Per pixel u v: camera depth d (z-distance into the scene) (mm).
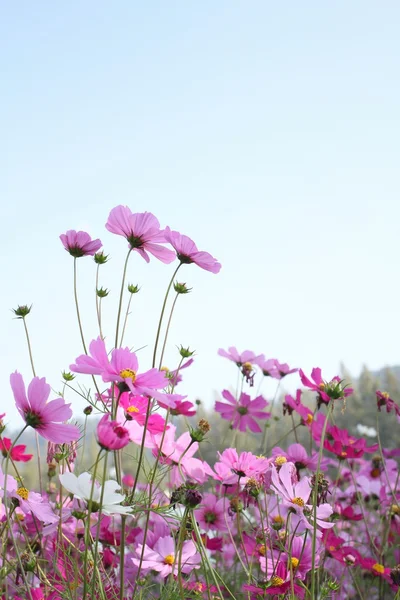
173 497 981
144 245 1101
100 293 1192
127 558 1136
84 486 887
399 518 1605
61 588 1045
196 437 1110
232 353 1608
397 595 1136
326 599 1131
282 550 1079
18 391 904
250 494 1120
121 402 1035
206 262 1098
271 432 1838
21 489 978
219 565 1456
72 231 1131
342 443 1401
